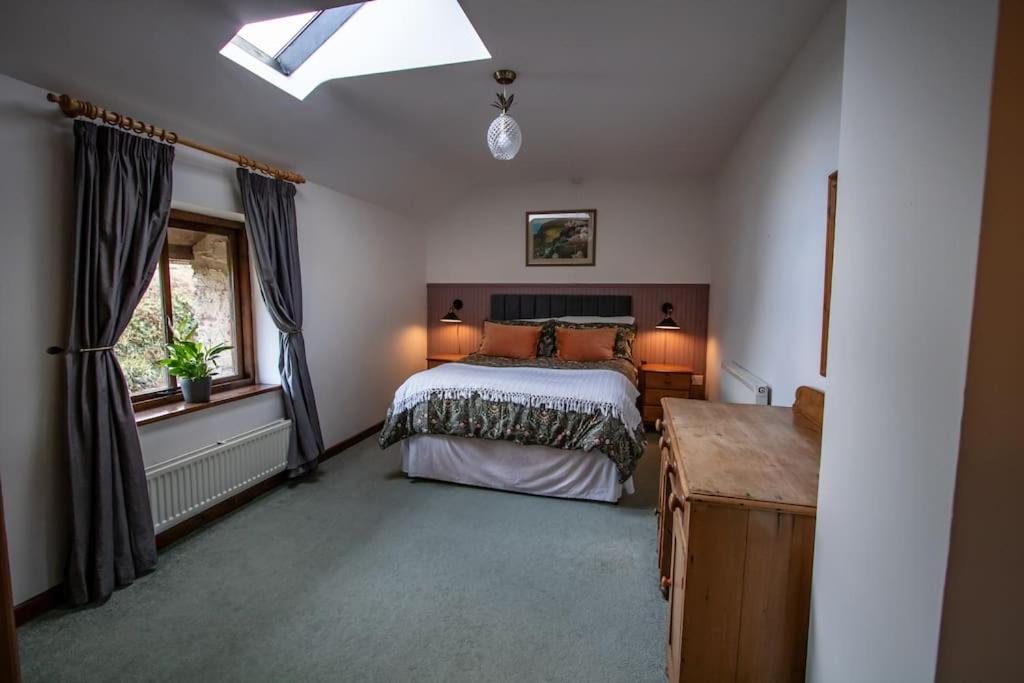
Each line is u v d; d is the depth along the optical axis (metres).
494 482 2.92
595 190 4.59
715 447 1.40
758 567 1.08
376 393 4.18
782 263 2.25
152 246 2.04
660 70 2.26
